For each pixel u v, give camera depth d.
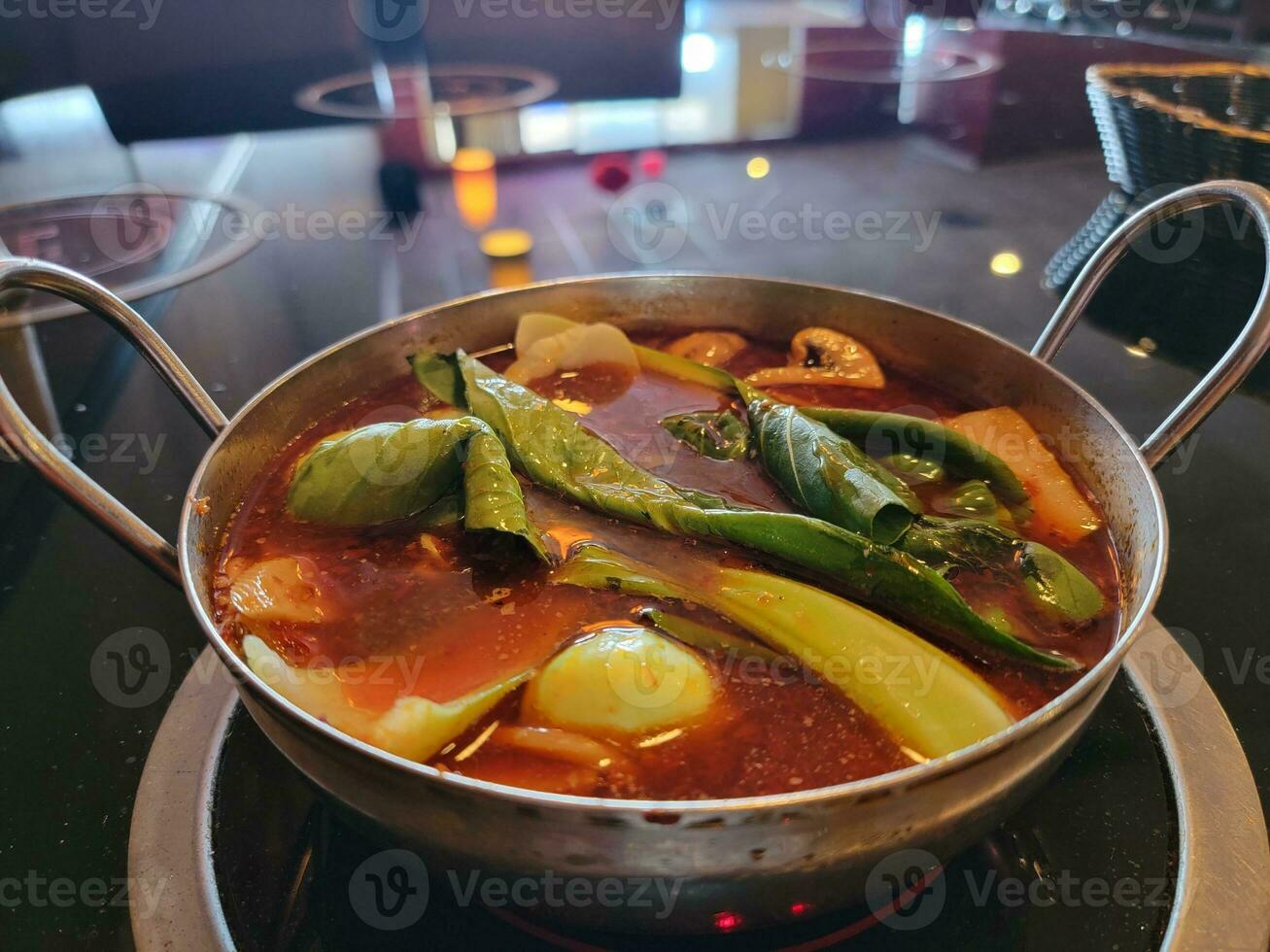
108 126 0.55
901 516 0.21
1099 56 0.60
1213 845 0.17
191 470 0.29
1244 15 0.59
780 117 0.59
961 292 0.38
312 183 0.51
